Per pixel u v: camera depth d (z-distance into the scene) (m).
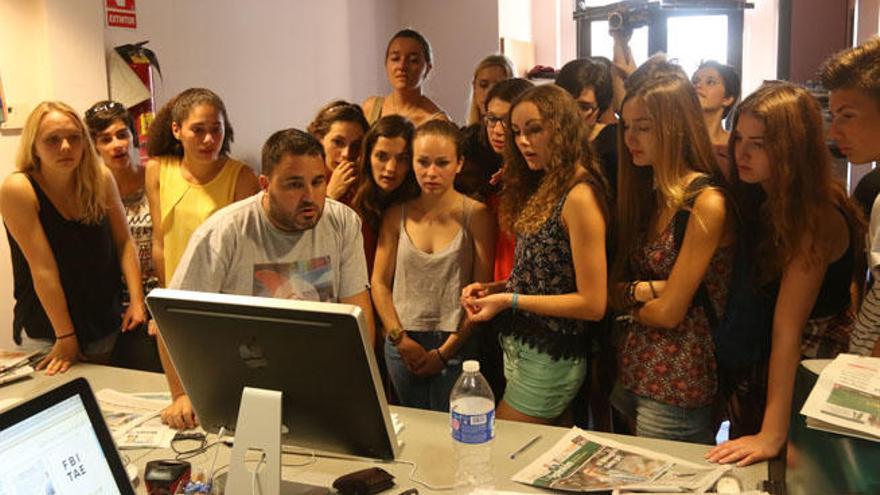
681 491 1.45
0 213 2.47
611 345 2.19
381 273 2.54
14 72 3.11
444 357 2.42
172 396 1.95
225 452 1.74
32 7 3.11
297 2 4.61
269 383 1.44
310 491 1.53
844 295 1.86
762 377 1.93
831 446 1.27
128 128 2.98
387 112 3.48
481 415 1.54
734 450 1.63
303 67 4.70
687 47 4.96
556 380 2.08
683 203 1.82
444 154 2.36
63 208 2.42
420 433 1.83
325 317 1.32
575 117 2.01
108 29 3.38
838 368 1.41
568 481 1.54
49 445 1.11
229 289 1.88
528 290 2.09
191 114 2.66
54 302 2.39
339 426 1.46
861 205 2.18
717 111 3.54
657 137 1.85
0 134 3.08
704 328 1.88
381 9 5.44
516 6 5.87
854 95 1.69
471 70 5.36
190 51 3.83
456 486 1.56
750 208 1.89
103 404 2.05
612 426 2.43
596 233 1.94
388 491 1.54
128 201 2.96
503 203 2.22
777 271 1.78
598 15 4.03
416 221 2.48
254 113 4.32
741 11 4.79
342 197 2.68
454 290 2.44
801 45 5.44
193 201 2.72
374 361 1.37
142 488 1.59
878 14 4.47
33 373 2.33
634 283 1.93
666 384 1.90
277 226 1.87
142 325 2.62
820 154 1.72
